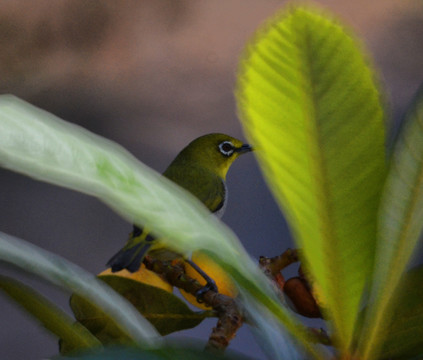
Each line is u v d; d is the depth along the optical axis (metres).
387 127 3.05
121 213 2.99
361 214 3.05
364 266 3.06
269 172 3.04
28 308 3.08
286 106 3.04
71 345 3.09
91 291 3.09
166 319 3.23
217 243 3.04
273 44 3.04
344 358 3.09
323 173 3.05
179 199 3.03
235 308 3.15
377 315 3.08
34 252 3.08
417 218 3.05
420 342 3.11
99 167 2.99
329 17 3.04
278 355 3.07
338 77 3.04
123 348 2.94
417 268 3.12
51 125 2.98
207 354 2.96
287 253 3.21
